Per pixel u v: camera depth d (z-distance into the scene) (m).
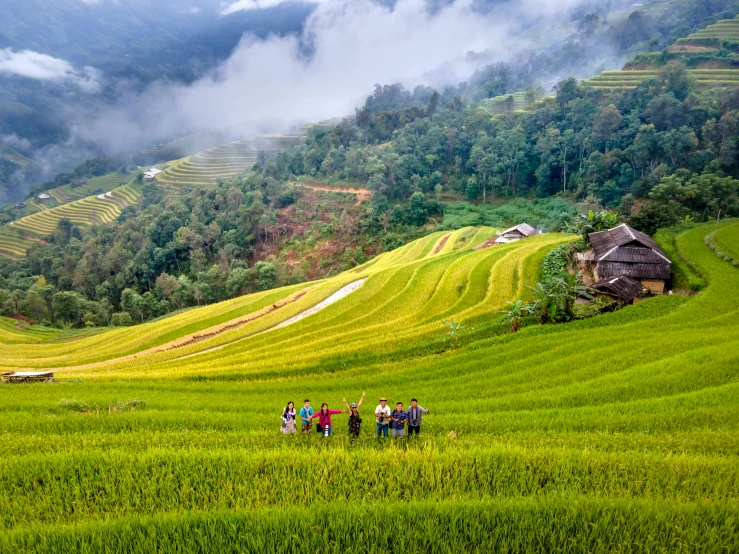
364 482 15.48
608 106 137.38
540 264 64.06
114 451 18.09
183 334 67.88
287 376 39.56
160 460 17.16
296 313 66.06
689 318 40.09
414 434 19.91
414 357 41.00
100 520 12.90
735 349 30.78
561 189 141.38
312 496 14.64
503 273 61.59
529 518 12.34
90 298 141.50
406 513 12.70
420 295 61.72
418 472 15.90
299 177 169.12
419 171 153.62
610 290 48.47
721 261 55.00
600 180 129.62
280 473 16.02
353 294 66.69
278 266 126.50
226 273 129.12
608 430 21.28
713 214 96.75
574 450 17.47
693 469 15.50
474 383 31.42
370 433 21.66
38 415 26.33
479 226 125.12
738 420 21.45
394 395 30.38
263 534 12.06
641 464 16.02
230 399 31.39
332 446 18.61
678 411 22.95
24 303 113.25
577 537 11.62
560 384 29.58
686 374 27.69
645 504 12.78
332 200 150.50
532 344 37.56
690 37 190.50
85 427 24.05
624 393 26.38
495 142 151.00
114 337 75.38
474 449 17.34
